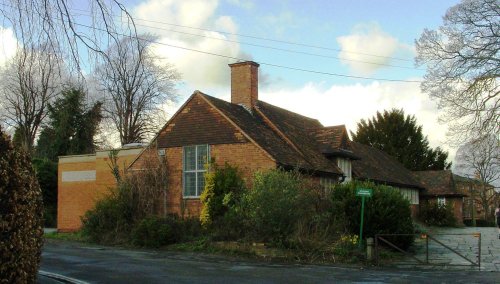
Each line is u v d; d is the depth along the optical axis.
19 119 34.97
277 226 18.55
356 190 19.03
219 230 20.97
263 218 18.62
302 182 19.92
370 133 60.44
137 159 26.73
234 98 29.39
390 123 60.00
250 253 18.20
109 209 23.69
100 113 44.25
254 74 29.55
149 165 25.86
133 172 26.11
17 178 6.89
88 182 29.91
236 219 20.22
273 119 28.97
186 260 17.08
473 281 13.05
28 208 7.04
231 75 29.69
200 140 25.42
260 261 17.12
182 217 23.91
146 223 21.72
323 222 18.84
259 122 27.83
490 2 27.53
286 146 26.33
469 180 65.94
